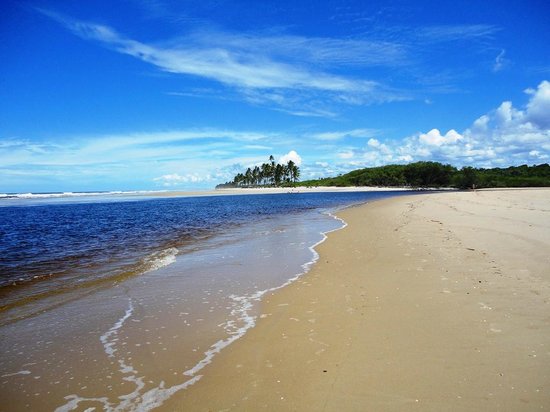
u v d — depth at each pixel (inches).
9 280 432.1
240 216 1334.9
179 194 5068.9
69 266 508.4
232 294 358.3
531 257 406.9
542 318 243.9
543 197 1625.2
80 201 3088.1
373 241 610.5
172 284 403.2
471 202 1384.1
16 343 257.3
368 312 280.8
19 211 1768.0
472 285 326.6
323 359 209.8
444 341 219.9
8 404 183.0
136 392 188.9
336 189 5792.3
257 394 178.2
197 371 207.3
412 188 5797.2
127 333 269.9
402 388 173.5
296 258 518.0
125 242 729.0
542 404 155.1
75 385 199.0
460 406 156.8
